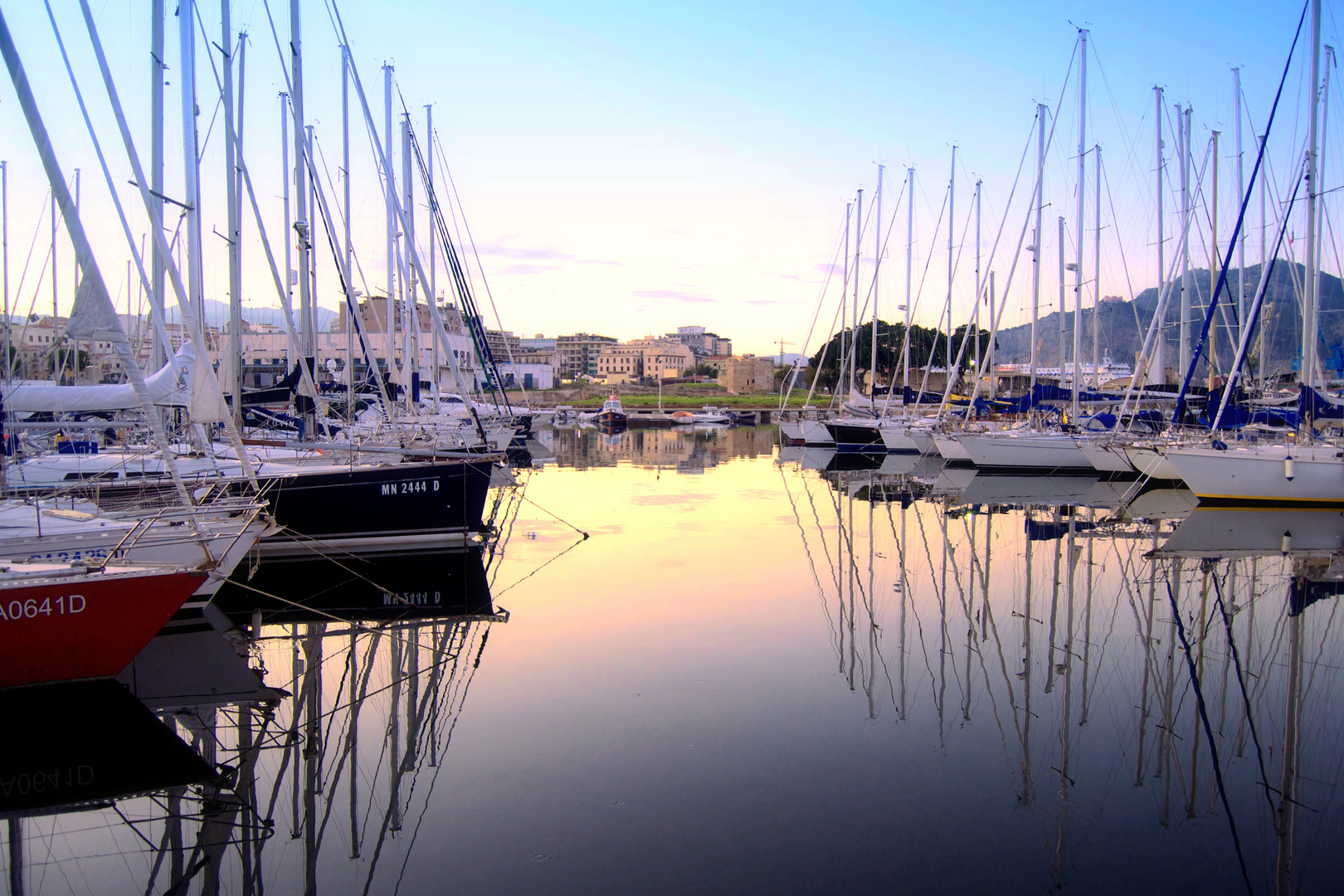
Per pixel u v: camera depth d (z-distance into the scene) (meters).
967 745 8.55
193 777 8.01
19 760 8.36
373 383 27.44
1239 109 32.25
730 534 20.03
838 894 6.09
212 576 10.66
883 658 11.12
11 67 8.80
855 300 49.94
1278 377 30.30
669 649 11.45
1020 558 17.22
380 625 12.57
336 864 6.54
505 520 22.00
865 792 7.56
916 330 66.69
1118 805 7.41
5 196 17.66
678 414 85.88
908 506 24.86
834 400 65.00
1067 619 12.91
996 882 6.27
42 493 13.22
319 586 14.87
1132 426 29.75
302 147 20.03
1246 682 10.36
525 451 44.59
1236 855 6.67
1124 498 25.75
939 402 45.03
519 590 14.55
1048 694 9.91
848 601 13.94
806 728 8.92
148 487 14.13
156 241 12.03
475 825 7.04
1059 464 32.22
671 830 6.93
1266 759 8.30
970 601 13.89
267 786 7.80
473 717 9.20
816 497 27.05
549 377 119.44
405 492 17.20
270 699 9.77
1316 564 16.58
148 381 12.09
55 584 8.80
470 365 49.56
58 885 6.40
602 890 6.16
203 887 6.37
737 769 7.99
